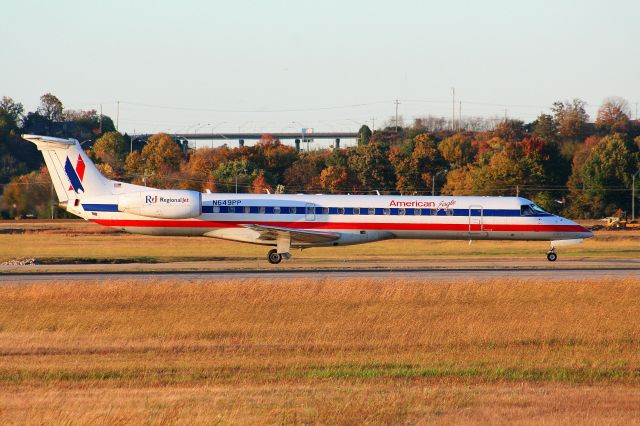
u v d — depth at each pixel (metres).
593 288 76.75
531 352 52.06
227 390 41.03
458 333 57.75
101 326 59.22
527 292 75.19
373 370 46.38
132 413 35.38
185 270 96.19
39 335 56.31
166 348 52.22
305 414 35.94
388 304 69.38
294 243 106.12
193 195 103.12
